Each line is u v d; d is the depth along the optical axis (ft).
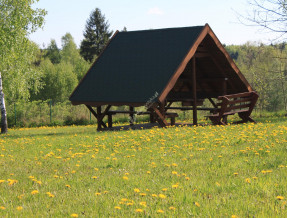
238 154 26.16
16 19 73.87
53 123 93.04
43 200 15.92
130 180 19.31
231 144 31.55
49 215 13.67
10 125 92.32
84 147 34.37
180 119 92.12
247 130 41.81
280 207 13.47
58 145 36.96
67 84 221.87
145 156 27.45
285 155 24.59
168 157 26.37
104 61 65.31
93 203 15.03
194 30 60.95
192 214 13.01
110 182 19.07
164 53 60.08
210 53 60.59
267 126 46.21
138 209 12.80
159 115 54.34
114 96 58.18
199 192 16.35
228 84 67.97
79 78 244.22
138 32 67.36
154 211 13.55
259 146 29.45
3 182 20.01
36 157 28.73
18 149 35.14
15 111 94.17
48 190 18.04
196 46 56.54
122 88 58.70
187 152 28.19
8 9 74.18
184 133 41.09
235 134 37.99
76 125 92.84
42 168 24.23
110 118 66.69
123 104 56.44
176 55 58.34
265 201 14.43
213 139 34.68
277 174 18.97
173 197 15.53
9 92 96.99
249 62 180.04
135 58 62.49
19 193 17.54
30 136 53.78
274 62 120.16
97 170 22.58
